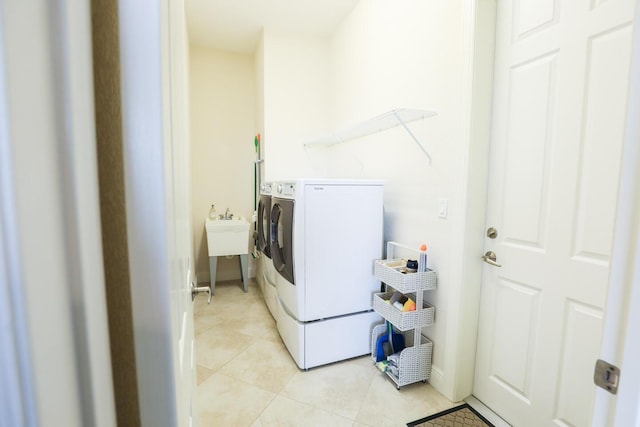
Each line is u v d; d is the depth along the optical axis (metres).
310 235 2.01
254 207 3.95
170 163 0.35
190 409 0.66
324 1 2.72
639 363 0.48
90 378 0.26
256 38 3.41
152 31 0.29
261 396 1.80
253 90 3.88
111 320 0.30
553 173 1.35
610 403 0.52
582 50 1.23
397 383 1.86
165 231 0.30
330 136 2.84
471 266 1.68
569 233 1.30
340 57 3.09
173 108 0.42
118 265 0.30
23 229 0.20
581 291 1.26
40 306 0.22
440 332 1.85
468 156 1.61
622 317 0.50
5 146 0.19
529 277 1.47
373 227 2.20
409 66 2.07
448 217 1.76
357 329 2.18
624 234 0.50
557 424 1.37
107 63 0.28
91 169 0.26
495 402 1.66
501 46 1.57
